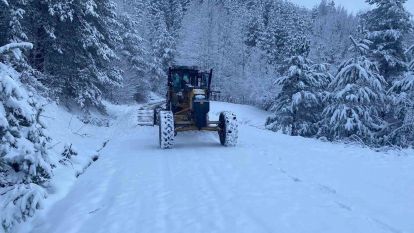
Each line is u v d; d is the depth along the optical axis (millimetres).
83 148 10453
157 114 16234
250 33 71375
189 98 11555
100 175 7719
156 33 62000
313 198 5867
